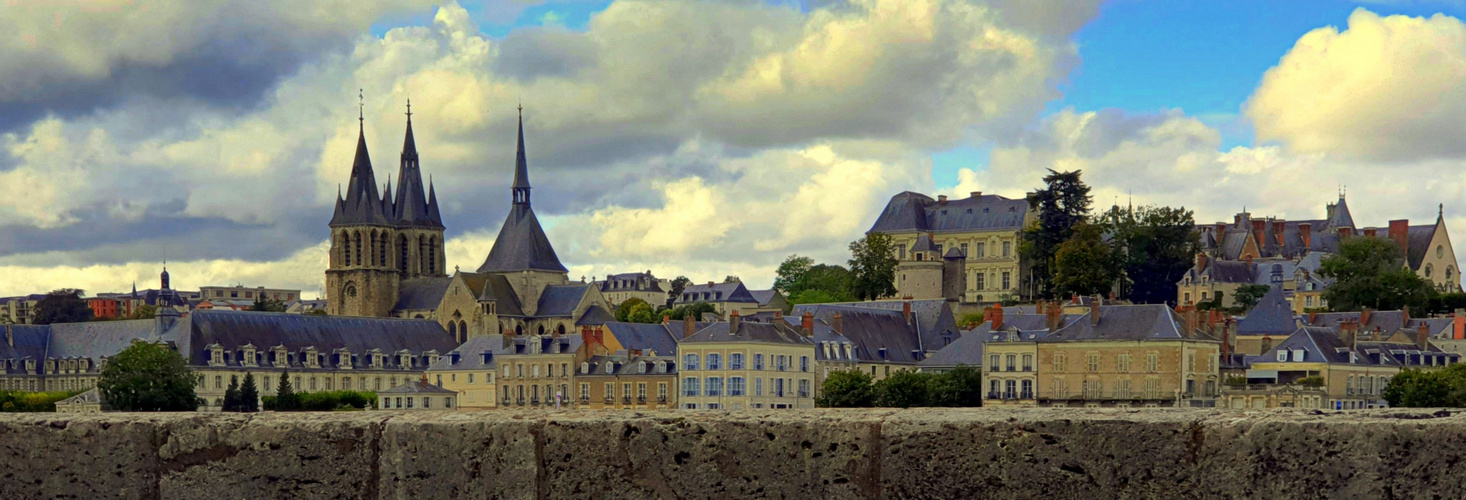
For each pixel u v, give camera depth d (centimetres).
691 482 1350
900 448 1317
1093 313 16788
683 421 1355
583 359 19138
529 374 19550
